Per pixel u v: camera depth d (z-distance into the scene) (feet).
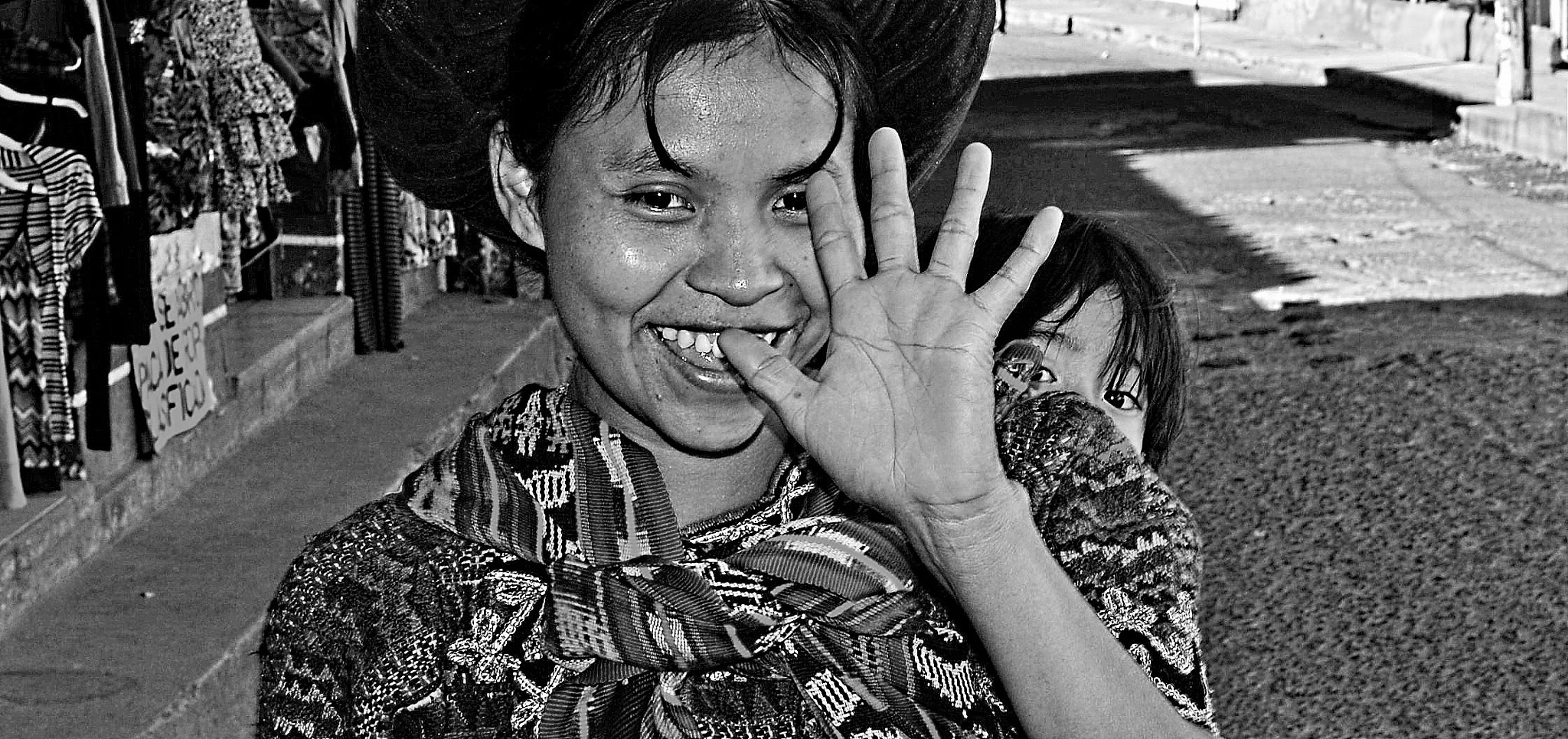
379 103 4.50
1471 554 17.26
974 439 3.87
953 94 4.55
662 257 3.99
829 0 3.98
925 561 4.02
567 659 4.09
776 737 4.10
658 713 4.08
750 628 4.11
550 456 4.27
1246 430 21.04
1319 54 63.93
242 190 15.52
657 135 3.88
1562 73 52.65
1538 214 35.19
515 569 4.17
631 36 3.87
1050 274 6.12
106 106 12.32
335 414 18.07
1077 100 55.72
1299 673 14.87
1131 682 4.05
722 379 4.13
